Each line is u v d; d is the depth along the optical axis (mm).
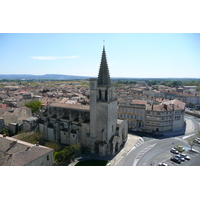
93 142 64375
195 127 101125
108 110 61000
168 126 93625
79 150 63656
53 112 77125
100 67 61219
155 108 92562
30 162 40125
